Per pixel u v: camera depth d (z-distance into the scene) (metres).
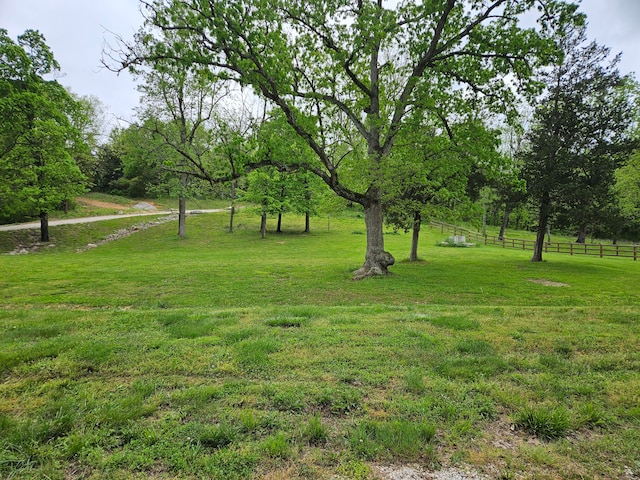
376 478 1.97
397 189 12.08
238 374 3.28
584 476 2.00
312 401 2.78
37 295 9.45
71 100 22.94
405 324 5.04
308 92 11.26
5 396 2.83
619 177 22.83
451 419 2.54
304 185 31.84
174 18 8.47
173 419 2.52
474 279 12.52
